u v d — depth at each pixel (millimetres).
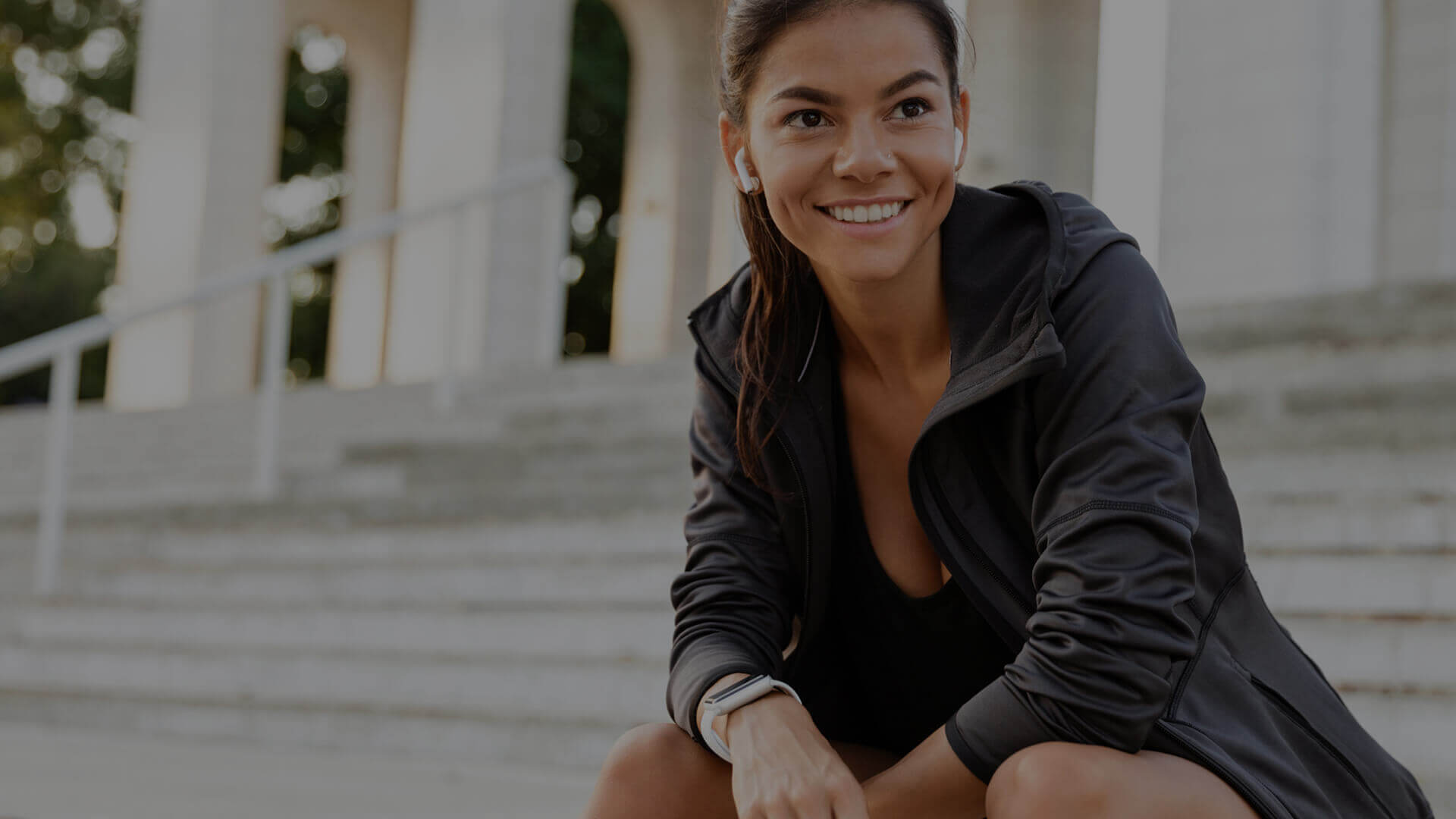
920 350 1420
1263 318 4469
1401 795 1381
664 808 1408
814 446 1442
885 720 1581
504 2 9305
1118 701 1186
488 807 2889
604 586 4273
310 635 4586
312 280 20578
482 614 4270
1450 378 3896
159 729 4605
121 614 5016
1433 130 7172
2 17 19281
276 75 10898
